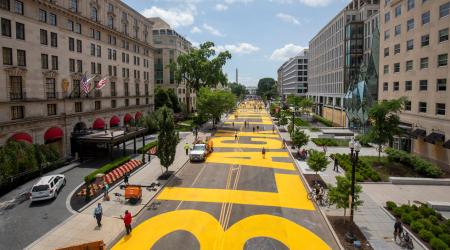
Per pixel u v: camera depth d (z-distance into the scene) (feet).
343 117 249.96
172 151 108.37
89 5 160.66
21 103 116.37
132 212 76.79
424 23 132.05
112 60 187.11
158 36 328.70
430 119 126.72
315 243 62.39
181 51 354.13
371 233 65.36
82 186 95.86
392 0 159.63
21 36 117.70
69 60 145.89
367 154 142.20
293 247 60.75
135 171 115.14
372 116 123.34
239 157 143.64
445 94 117.19
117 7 190.39
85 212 76.89
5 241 62.39
